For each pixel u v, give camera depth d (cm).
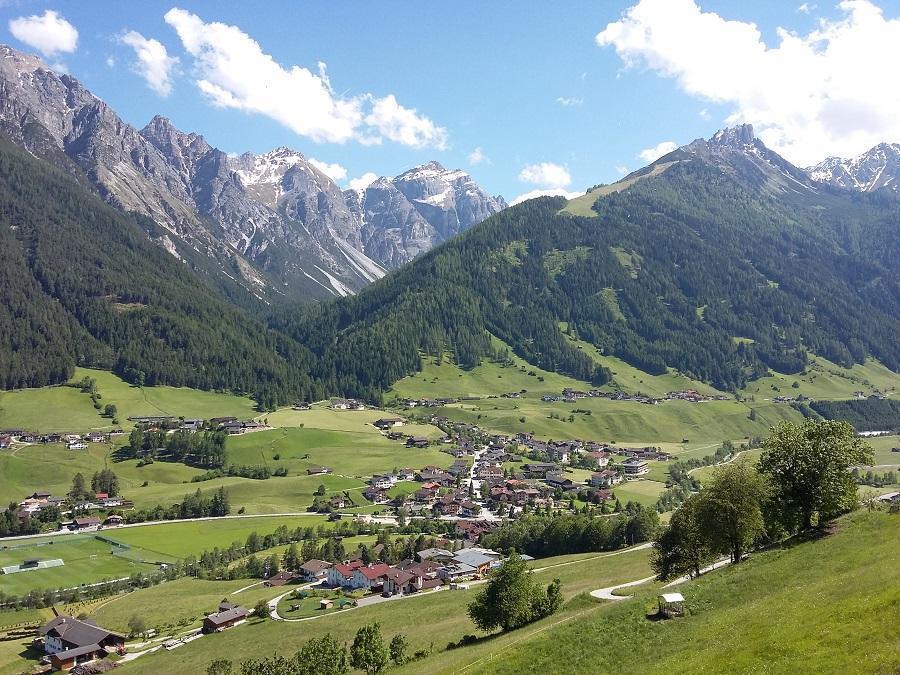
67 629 13012
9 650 13312
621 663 5209
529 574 8656
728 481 7969
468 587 14138
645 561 11938
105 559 19025
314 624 12406
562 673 5328
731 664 4241
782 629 4484
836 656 3797
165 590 16350
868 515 7344
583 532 16288
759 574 6294
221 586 16475
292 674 8350
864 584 4803
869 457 7875
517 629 8150
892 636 3766
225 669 9669
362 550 17475
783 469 8100
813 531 7512
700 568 9138
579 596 8625
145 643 13088
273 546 19688
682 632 5447
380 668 8238
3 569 18038
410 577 14775
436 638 9544
